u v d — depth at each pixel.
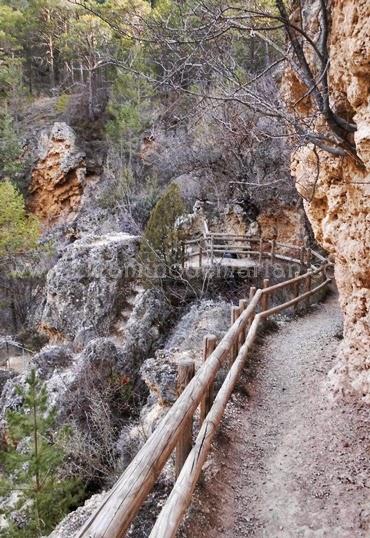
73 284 14.49
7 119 27.92
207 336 4.55
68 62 30.25
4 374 13.90
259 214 15.99
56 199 27.45
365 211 4.41
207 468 3.78
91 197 26.50
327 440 4.38
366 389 4.84
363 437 4.29
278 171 14.12
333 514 3.38
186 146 16.83
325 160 4.90
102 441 7.35
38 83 37.00
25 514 5.76
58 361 10.72
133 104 25.95
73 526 3.47
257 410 5.25
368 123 3.54
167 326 11.61
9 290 20.20
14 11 32.03
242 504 3.53
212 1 4.21
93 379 9.06
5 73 31.58
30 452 6.11
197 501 3.33
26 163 28.02
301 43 4.76
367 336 4.88
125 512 1.78
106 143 28.09
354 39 3.49
